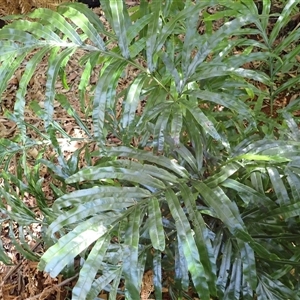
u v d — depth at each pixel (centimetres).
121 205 59
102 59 72
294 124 81
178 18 64
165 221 74
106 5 67
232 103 65
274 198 75
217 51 83
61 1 132
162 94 69
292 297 67
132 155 67
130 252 55
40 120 150
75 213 58
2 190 76
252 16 66
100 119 62
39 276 109
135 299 54
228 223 58
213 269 59
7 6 135
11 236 83
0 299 107
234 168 63
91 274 54
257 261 71
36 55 60
